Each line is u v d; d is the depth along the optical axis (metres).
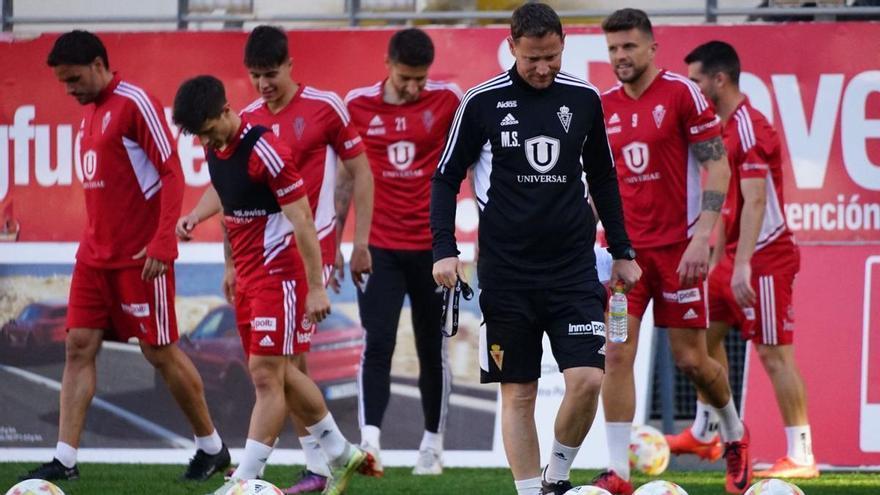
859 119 31.19
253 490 19.84
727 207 28.39
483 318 19.91
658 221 25.09
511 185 19.48
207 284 32.06
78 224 32.72
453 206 19.77
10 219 32.75
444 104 29.33
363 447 27.14
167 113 32.69
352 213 32.03
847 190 31.12
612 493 23.94
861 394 30.62
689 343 25.31
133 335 26.53
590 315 19.52
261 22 33.38
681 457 30.80
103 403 32.09
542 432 30.70
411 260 28.92
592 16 32.47
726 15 32.25
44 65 32.94
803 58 31.31
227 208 22.86
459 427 30.95
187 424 31.97
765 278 28.12
